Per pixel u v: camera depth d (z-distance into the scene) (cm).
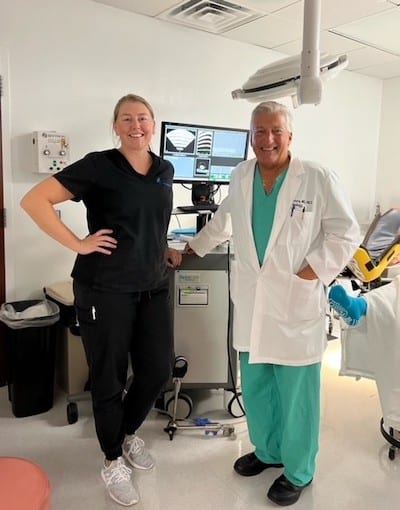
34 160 275
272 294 175
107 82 297
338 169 457
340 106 445
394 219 322
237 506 180
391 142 477
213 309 239
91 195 176
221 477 197
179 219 343
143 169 179
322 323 179
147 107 176
